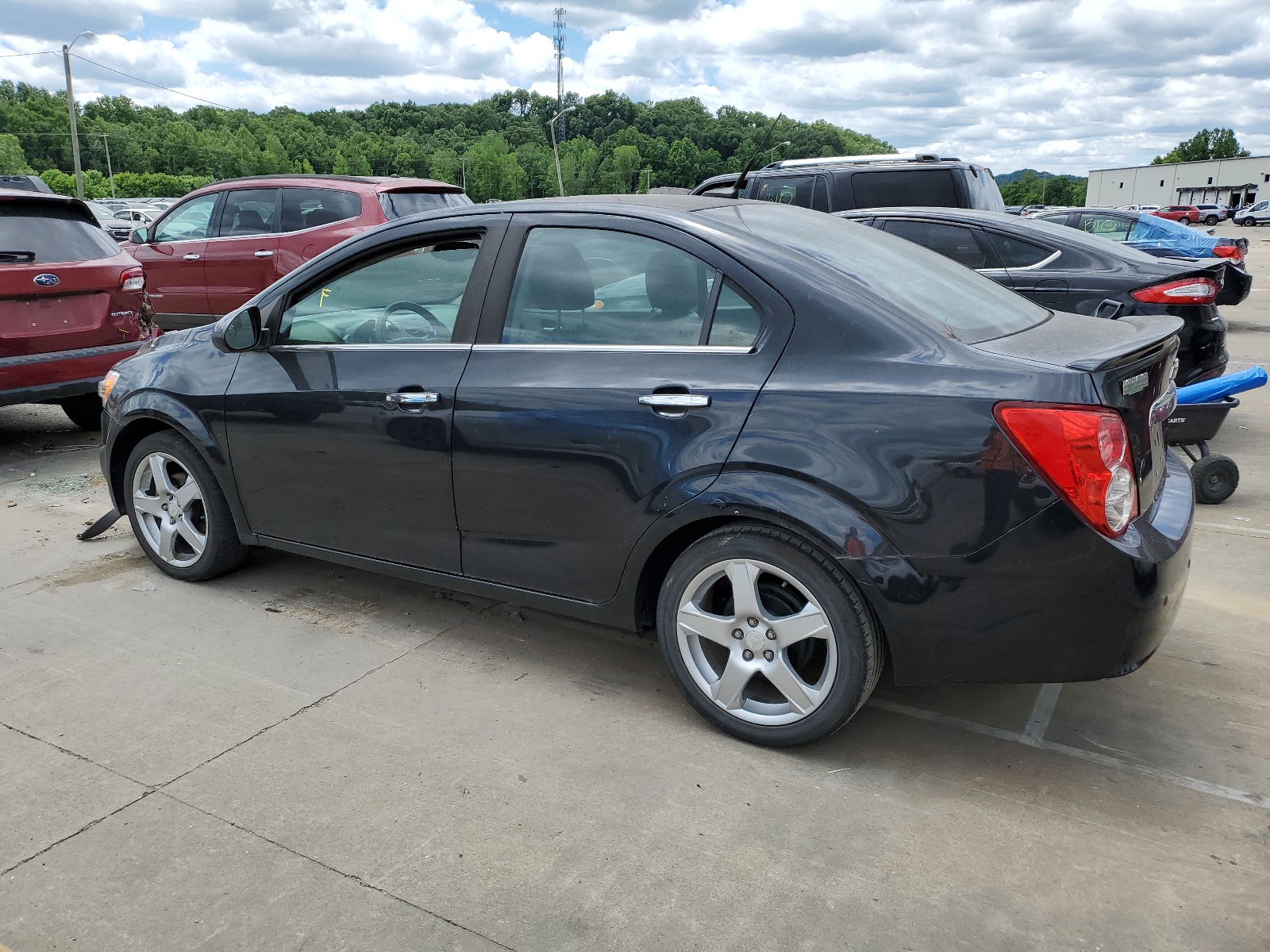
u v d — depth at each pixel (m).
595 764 2.79
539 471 3.03
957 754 2.85
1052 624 2.46
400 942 2.10
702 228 2.92
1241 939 2.10
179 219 9.80
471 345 3.20
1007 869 2.34
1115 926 2.14
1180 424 5.15
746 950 2.08
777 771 2.75
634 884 2.28
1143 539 2.46
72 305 6.06
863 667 2.65
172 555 4.14
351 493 3.51
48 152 123.12
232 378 3.76
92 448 6.61
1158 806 2.58
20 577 4.20
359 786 2.66
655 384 2.83
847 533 2.54
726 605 3.01
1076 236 6.48
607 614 3.06
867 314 2.65
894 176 8.81
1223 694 3.17
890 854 2.39
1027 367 2.44
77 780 2.69
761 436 2.66
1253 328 12.18
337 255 3.56
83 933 2.12
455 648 3.55
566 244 3.10
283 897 2.23
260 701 3.14
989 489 2.42
